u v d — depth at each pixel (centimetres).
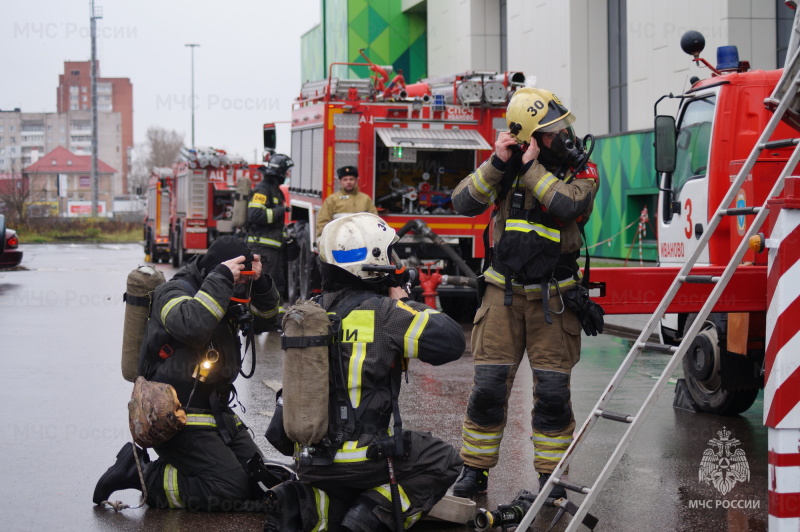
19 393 817
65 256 3231
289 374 410
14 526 468
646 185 1995
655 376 912
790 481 361
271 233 1180
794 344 359
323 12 3525
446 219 1274
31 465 584
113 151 14725
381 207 1289
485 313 498
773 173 643
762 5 1642
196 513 492
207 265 488
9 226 4847
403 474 430
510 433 675
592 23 2194
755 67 1648
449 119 1270
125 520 479
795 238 357
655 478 554
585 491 401
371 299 428
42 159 11825
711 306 393
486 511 447
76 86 15662
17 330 1252
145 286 500
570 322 488
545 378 486
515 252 477
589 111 2206
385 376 425
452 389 858
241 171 2456
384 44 3141
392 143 1224
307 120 1371
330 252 436
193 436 485
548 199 461
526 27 2420
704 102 755
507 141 474
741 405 717
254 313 526
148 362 492
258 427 693
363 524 420
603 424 701
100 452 616
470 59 2716
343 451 418
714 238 708
